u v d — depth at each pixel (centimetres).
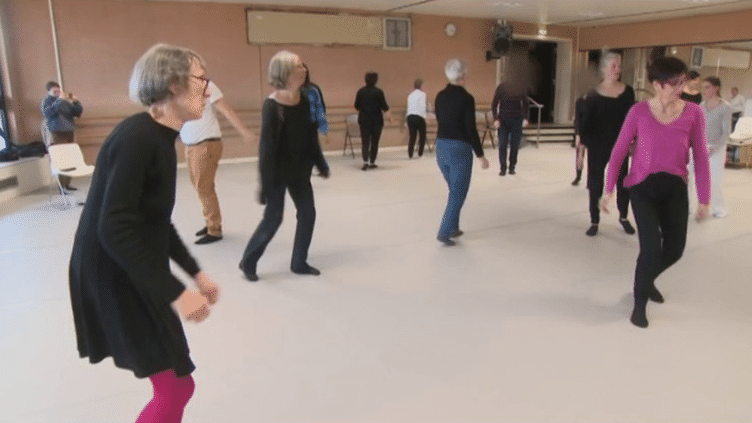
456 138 427
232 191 693
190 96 151
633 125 298
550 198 639
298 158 355
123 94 887
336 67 1045
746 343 284
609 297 346
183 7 909
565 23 1253
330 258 425
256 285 369
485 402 235
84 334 157
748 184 715
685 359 269
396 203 614
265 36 972
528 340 290
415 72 1125
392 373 258
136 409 233
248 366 265
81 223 150
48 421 225
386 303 339
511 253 436
